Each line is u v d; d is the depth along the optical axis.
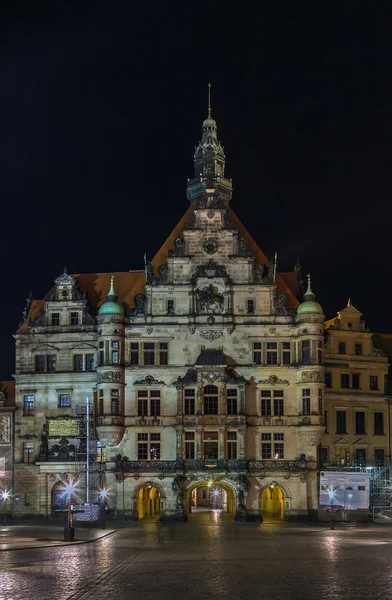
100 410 96.31
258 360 97.75
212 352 97.44
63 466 98.75
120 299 105.62
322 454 104.06
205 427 95.75
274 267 99.25
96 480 97.44
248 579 36.97
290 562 44.44
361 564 43.03
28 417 102.38
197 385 96.31
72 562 44.91
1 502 101.19
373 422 107.44
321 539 63.03
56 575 38.81
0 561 45.44
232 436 96.06
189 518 98.38
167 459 95.88
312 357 96.00
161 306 98.44
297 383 96.81
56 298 103.69
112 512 94.12
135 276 107.50
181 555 49.22
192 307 98.25
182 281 98.88
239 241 99.56
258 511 93.88
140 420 96.56
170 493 93.94
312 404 95.50
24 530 75.50
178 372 97.25
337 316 112.88
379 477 100.38
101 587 34.53
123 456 96.12
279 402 97.31
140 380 97.19
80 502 97.88
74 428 100.25
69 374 101.81
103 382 96.25
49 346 102.81
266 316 98.12
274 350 97.88
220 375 96.19
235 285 98.69
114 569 41.34
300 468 94.25
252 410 97.12
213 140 113.31
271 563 44.00
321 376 96.06
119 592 33.03
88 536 65.38
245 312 98.44
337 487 88.06
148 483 94.12
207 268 98.38
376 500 97.19
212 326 97.94
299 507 93.88
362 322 109.12
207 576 38.28
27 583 35.88
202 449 95.38
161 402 97.06
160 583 35.81
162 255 103.69
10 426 103.06
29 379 102.81
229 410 96.50
